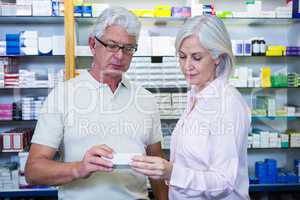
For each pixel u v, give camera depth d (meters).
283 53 3.16
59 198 1.32
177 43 1.07
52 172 1.12
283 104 3.52
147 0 3.36
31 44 2.94
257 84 3.14
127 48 1.30
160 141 1.50
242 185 1.07
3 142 2.97
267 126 3.49
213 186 0.97
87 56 2.98
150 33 3.24
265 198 3.34
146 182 1.46
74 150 1.30
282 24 3.47
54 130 1.27
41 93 3.25
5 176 2.96
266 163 3.21
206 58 1.05
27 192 2.95
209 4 3.16
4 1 3.10
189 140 1.07
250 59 3.47
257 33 3.49
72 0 2.78
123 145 1.33
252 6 3.09
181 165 1.11
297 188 3.15
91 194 1.28
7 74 2.94
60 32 3.33
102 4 2.91
